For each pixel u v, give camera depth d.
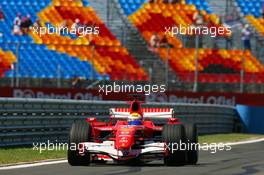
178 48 121.00
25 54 118.69
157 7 128.88
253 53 122.62
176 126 35.00
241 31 124.31
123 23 126.44
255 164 38.66
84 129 35.34
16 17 125.19
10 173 30.98
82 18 126.25
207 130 82.12
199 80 114.38
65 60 119.06
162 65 119.19
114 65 119.06
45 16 126.25
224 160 42.00
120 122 38.34
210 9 129.62
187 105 77.06
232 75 116.25
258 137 77.12
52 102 56.38
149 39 123.50
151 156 36.16
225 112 88.94
